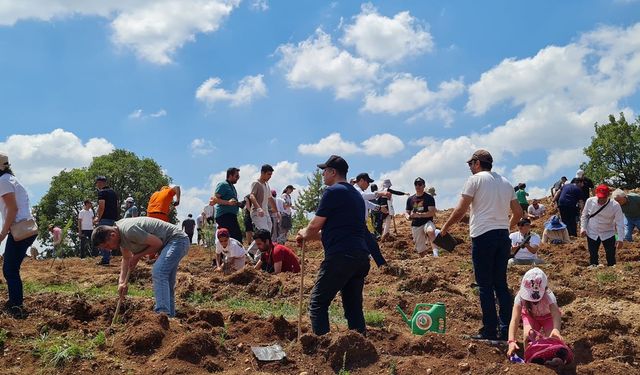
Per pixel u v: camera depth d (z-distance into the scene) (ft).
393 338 25.34
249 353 23.08
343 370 21.70
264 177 47.19
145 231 25.35
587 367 22.70
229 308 32.99
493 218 25.20
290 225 61.46
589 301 33.96
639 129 177.06
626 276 38.99
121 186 197.88
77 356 21.65
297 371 21.86
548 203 100.63
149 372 21.17
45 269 51.11
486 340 24.86
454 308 32.55
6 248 25.77
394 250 59.82
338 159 24.38
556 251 53.83
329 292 23.59
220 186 44.96
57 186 187.42
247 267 38.91
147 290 39.24
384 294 35.24
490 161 26.08
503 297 25.34
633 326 28.94
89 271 48.85
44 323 24.22
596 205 43.60
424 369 21.85
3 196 25.27
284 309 33.27
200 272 45.01
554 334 22.35
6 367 21.39
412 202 48.98
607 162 182.09
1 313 25.04
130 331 22.94
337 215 23.54
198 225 91.04
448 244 35.53
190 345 22.02
